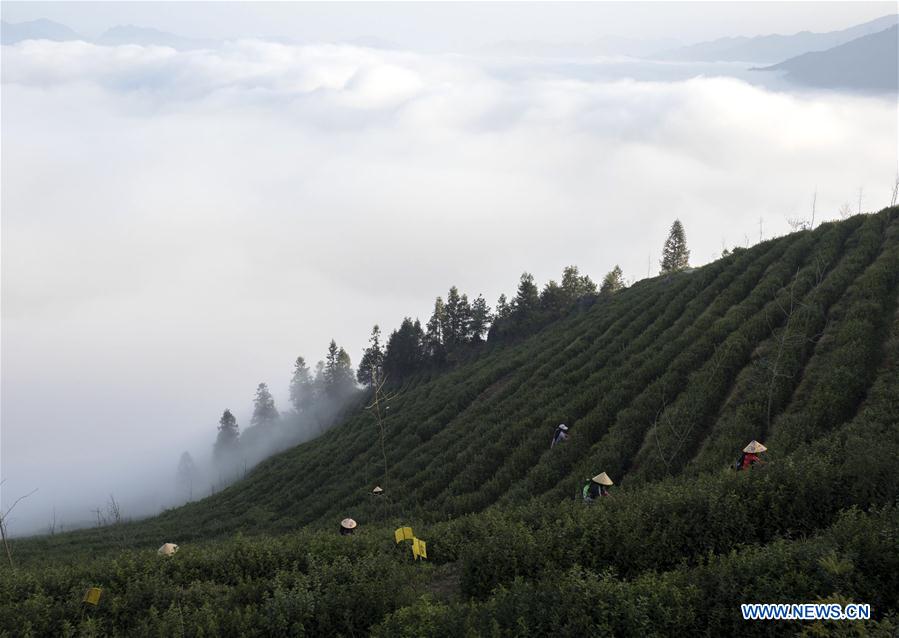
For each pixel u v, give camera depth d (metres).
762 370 36.19
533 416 46.62
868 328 34.69
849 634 10.92
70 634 15.36
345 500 49.59
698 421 34.50
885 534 13.36
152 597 16.98
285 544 22.45
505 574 16.83
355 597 15.53
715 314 49.91
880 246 48.84
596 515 19.19
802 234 60.06
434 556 21.52
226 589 18.12
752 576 12.83
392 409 81.56
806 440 27.06
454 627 12.79
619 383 44.53
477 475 42.03
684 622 12.23
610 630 11.95
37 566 25.88
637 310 65.19
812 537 15.70
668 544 16.58
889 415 25.06
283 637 14.47
